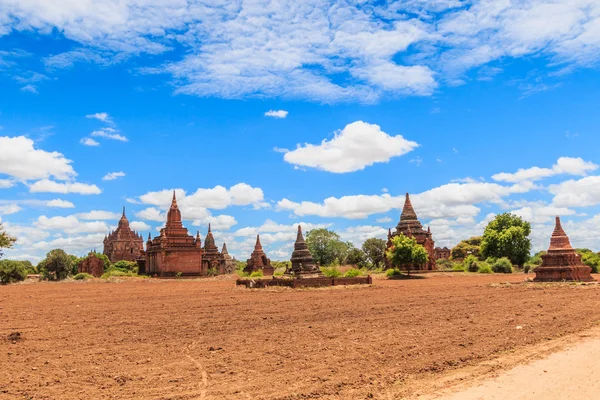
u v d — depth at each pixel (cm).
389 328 2102
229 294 4331
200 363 1473
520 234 9831
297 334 1978
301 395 1151
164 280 8619
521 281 5459
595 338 1809
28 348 1722
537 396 1138
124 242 17712
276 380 1275
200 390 1193
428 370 1368
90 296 4278
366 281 5378
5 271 7981
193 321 2416
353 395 1152
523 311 2648
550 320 2272
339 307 3005
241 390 1190
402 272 8912
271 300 3588
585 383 1229
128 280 8525
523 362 1451
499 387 1207
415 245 7788
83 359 1538
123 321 2433
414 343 1742
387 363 1449
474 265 8938
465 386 1218
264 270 11281
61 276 9225
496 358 1510
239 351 1645
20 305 3388
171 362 1490
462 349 1634
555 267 5016
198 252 10050
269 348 1688
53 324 2341
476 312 2644
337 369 1382
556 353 1562
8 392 1182
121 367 1428
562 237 5134
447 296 3753
